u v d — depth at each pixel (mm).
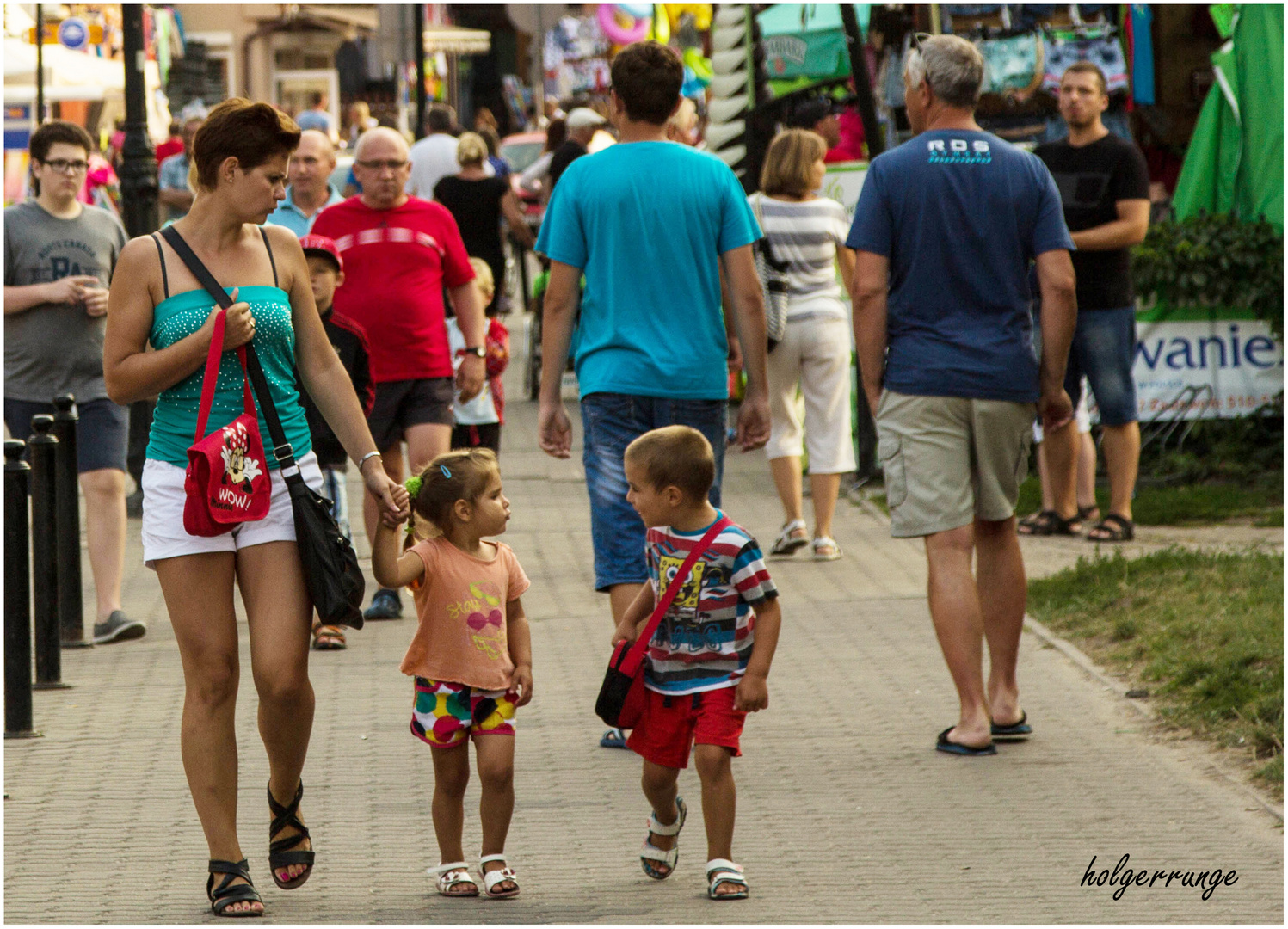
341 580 15812
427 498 16766
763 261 33750
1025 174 21500
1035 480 42281
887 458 21594
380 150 28938
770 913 15914
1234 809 19031
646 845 17047
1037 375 21750
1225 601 26812
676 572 16328
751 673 16188
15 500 22875
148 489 15984
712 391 21625
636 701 16422
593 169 21719
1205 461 40781
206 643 15852
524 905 16188
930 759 21188
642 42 21812
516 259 85938
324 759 21516
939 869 17172
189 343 15664
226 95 122625
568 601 31266
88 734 22875
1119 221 33594
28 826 18812
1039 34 43562
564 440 22156
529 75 147625
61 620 28594
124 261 16031
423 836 18453
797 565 33844
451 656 16516
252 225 16812
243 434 15594
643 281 21438
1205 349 40594
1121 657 25531
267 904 16188
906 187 21359
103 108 84875
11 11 69562
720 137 51000
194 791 15938
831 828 18547
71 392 28750
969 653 21375
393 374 29078
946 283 21359
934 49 21766
